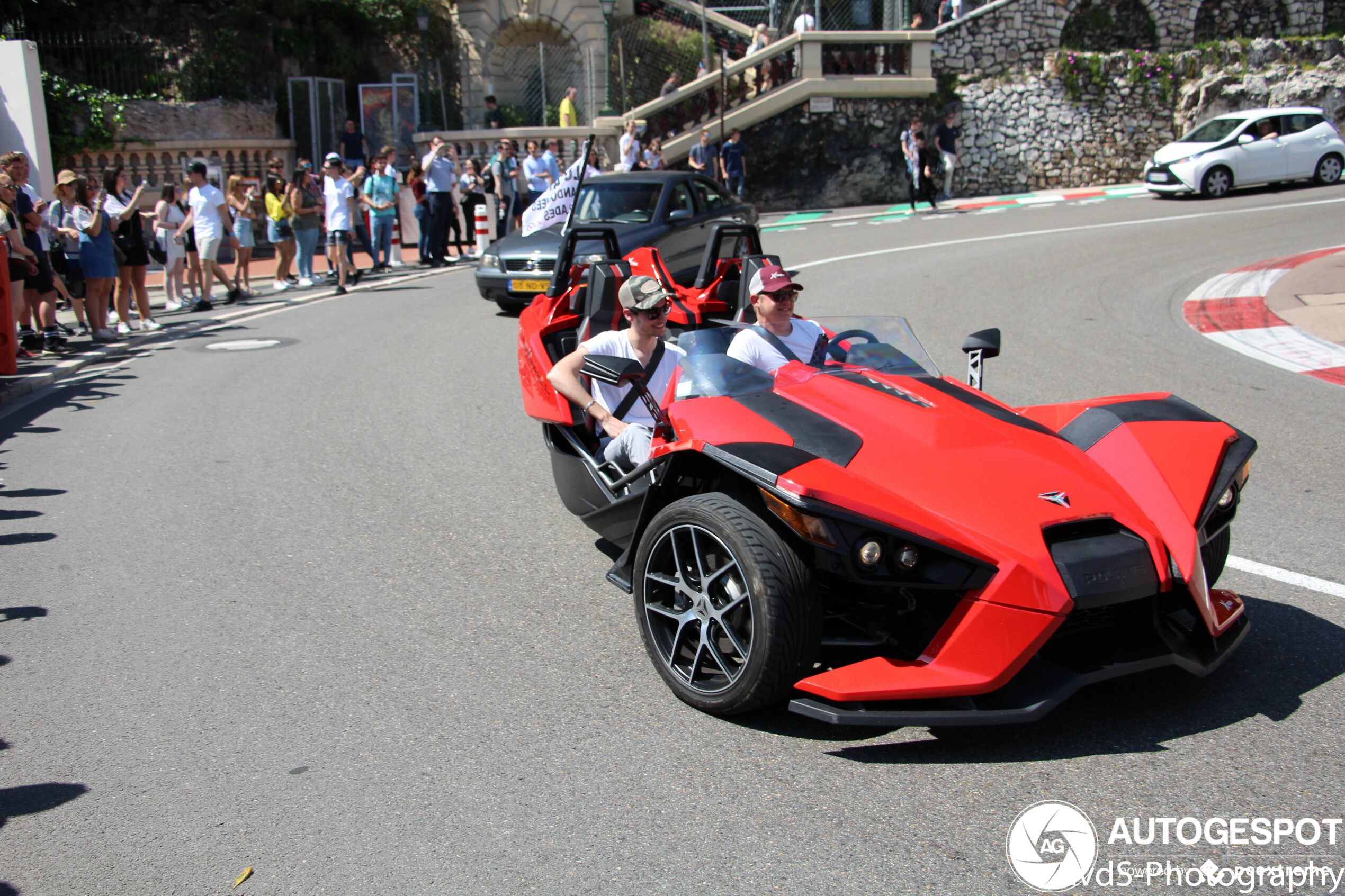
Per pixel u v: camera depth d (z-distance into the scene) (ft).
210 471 20.75
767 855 8.71
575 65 84.33
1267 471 19.01
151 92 72.18
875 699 9.87
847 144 76.89
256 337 36.06
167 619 13.87
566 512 18.01
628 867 8.60
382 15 78.79
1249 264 43.04
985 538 10.06
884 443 11.53
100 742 10.81
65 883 8.59
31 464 21.48
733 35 88.38
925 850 8.73
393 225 55.21
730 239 30.78
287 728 11.00
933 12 89.10
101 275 34.60
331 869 8.68
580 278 20.93
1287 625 12.75
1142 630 10.68
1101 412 12.73
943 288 40.86
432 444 22.43
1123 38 82.89
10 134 46.85
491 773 10.07
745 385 13.30
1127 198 70.28
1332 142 67.72
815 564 10.55
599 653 12.67
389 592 14.66
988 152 79.36
